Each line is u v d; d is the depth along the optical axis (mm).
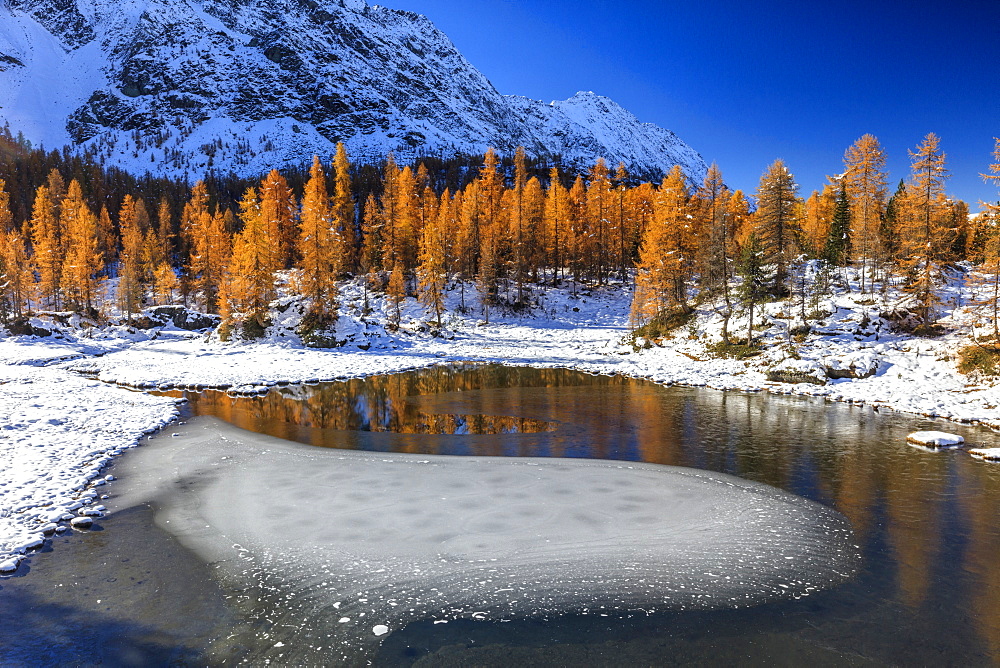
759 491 16375
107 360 45781
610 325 62406
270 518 13930
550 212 73688
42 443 19625
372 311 64438
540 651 8953
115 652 8742
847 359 36688
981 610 10188
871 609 10234
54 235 80500
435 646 9055
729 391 35188
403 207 75750
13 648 8781
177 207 117750
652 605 10297
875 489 16688
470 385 37062
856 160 50219
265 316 56406
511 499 15422
